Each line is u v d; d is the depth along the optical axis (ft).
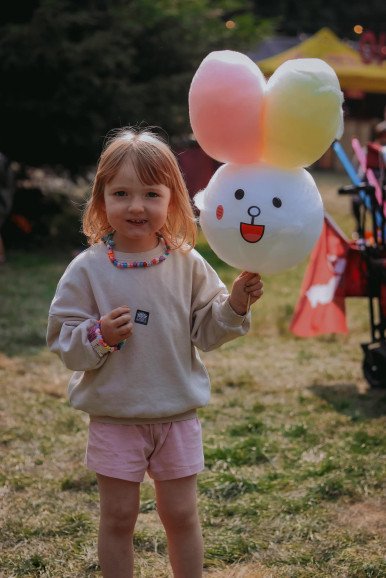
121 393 8.29
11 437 14.42
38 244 37.96
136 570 9.95
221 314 8.46
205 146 8.38
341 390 17.53
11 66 33.14
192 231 8.71
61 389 17.33
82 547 10.51
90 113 34.01
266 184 8.09
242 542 10.61
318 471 12.82
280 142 7.95
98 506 11.78
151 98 35.73
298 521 11.21
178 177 8.52
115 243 8.60
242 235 8.09
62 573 9.93
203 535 10.83
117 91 34.22
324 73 7.82
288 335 22.33
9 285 28.37
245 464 13.32
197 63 38.47
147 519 11.32
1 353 20.07
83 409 8.48
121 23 35.86
